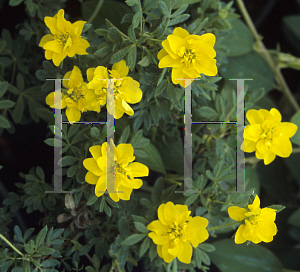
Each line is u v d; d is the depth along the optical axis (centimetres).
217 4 49
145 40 44
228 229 48
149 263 47
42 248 44
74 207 46
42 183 48
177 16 43
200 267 45
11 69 51
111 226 47
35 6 49
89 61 46
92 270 47
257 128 44
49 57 43
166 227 43
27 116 52
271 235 42
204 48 41
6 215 48
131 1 42
